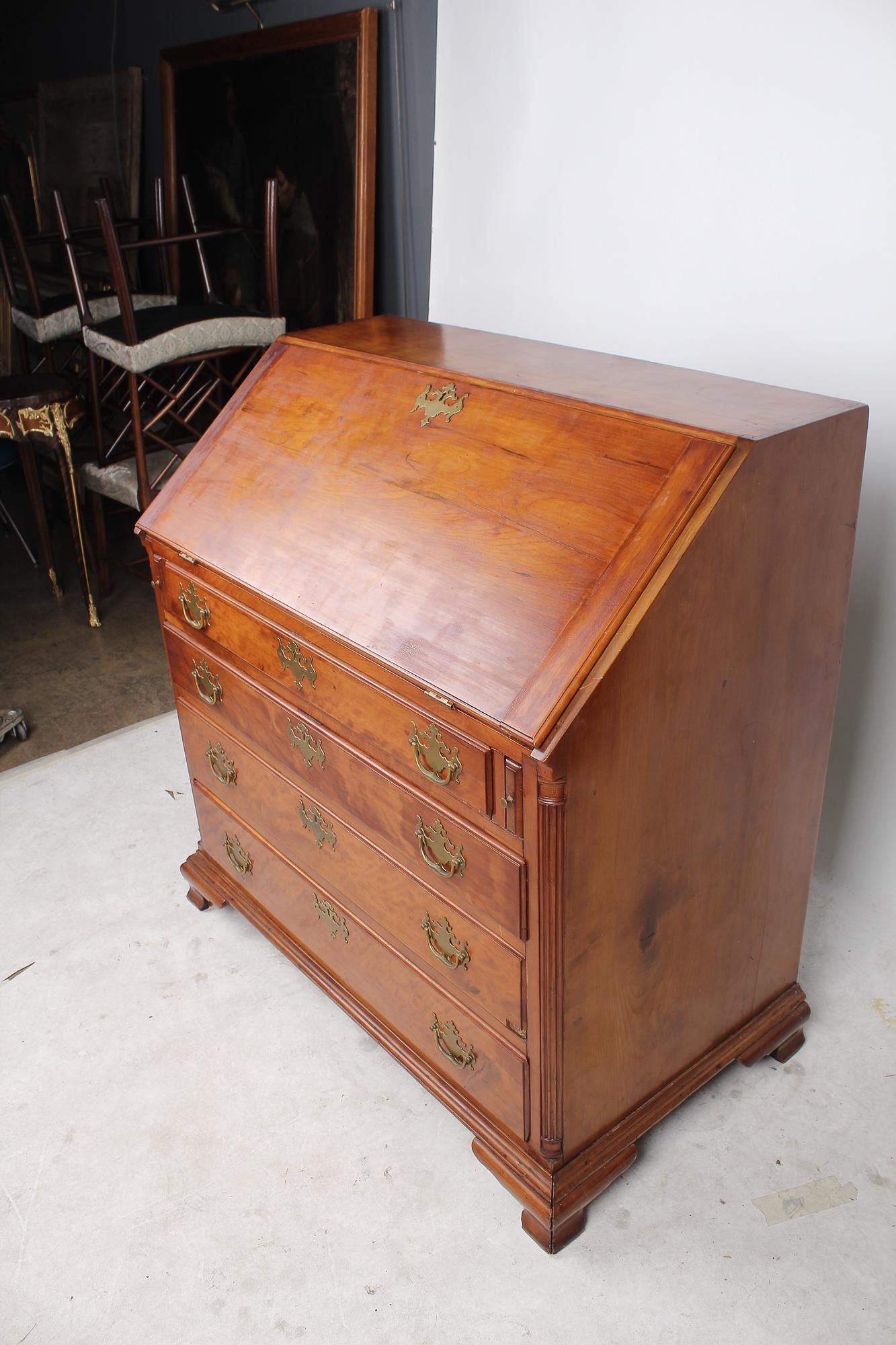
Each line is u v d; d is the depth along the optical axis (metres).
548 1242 1.53
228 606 1.74
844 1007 1.97
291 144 2.98
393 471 1.56
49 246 4.52
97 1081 1.87
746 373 1.98
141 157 3.91
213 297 3.47
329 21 2.66
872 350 1.77
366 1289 1.51
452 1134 1.75
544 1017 1.40
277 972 2.10
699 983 1.65
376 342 1.86
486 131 2.30
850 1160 1.68
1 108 4.63
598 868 1.33
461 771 1.34
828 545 1.44
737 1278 1.51
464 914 1.48
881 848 2.15
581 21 2.00
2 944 2.18
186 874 2.29
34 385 3.27
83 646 3.42
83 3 4.00
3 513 3.96
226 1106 1.81
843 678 2.06
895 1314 1.45
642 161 2.00
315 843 1.82
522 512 1.37
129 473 3.36
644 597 1.19
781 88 1.74
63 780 2.72
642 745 1.29
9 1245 1.59
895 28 1.57
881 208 1.68
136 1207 1.64
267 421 1.83
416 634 1.39
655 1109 1.67
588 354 1.75
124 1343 1.45
